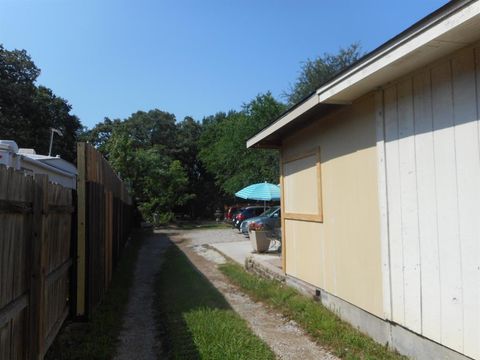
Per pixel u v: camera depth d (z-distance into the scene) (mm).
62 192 5062
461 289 3598
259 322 5855
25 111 31812
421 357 4109
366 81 4516
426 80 4000
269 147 8500
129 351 4734
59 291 4930
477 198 3447
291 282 7648
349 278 5516
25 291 3426
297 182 7500
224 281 9102
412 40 3602
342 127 5715
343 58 25875
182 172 33125
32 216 3568
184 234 23031
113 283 8586
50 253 4355
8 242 2992
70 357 4379
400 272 4395
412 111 4191
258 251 12219
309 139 6906
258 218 18891
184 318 5930
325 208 6270
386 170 4629
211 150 35531
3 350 2875
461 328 3594
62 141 35625
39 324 3705
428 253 3988
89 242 5715
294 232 7586
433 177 3924
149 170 29031
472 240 3494
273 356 4496
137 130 46500
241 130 27734
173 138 47031
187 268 10648
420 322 4086
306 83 26422
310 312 6023
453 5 3104
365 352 4520
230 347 4691
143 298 7484
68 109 36656
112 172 9938
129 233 19156
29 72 33188
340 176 5777
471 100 3494
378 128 4750
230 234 22359
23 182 3324
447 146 3756
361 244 5207
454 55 3658
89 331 5238
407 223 4281
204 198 45094
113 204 9641
